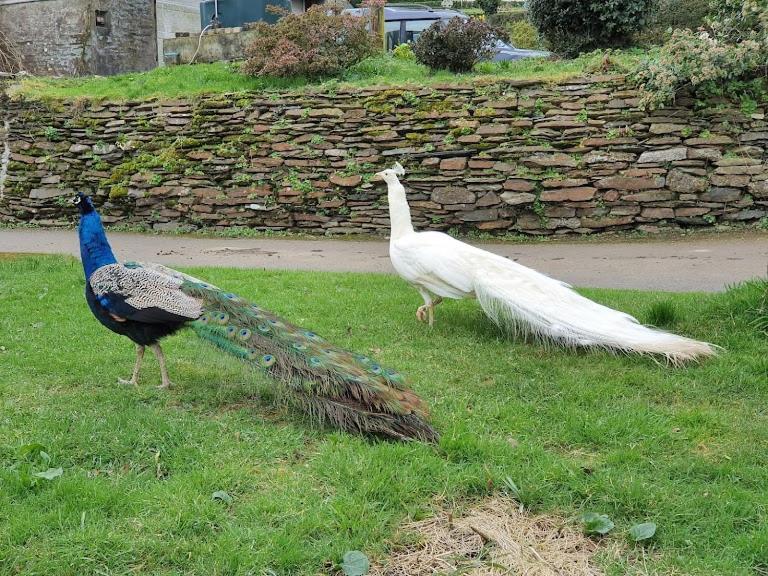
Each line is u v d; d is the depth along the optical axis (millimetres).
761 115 12039
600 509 3730
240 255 11711
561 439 4500
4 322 7004
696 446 4418
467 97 13492
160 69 17281
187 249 12414
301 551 3357
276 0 19688
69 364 5770
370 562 3340
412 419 4387
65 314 7332
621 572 3279
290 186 13984
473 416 4789
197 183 14648
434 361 5922
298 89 14695
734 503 3695
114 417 4684
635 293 7887
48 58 20406
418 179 13242
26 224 15906
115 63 20953
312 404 4492
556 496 3836
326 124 13977
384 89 13953
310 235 13898
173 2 22625
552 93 13086
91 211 5219
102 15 20453
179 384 5391
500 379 5453
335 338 6527
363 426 4367
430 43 15758
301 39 15742
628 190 12312
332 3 17609
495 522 3639
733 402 5035
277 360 4559
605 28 15617
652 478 4020
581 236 12500
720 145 12094
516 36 26422
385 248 12289
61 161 15844
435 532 3566
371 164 13633
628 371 5559
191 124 14898
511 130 12953
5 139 16281
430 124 13414
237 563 3271
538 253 11211
